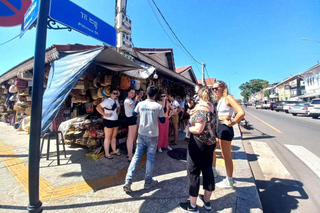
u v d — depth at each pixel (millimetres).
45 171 3184
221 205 2271
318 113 12453
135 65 4230
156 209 2146
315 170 3721
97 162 3617
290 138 6605
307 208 2473
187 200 2250
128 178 2473
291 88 33625
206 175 2123
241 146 5098
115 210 2119
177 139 5613
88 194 2461
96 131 4141
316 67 20688
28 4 2803
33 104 1796
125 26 4684
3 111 10422
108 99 3717
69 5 2828
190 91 13734
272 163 4117
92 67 4812
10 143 5219
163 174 3123
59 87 2803
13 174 3123
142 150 2680
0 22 2602
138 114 2928
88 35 3240
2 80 9203
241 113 2232
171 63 10625
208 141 2006
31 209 1802
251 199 2406
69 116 5770
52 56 4516
